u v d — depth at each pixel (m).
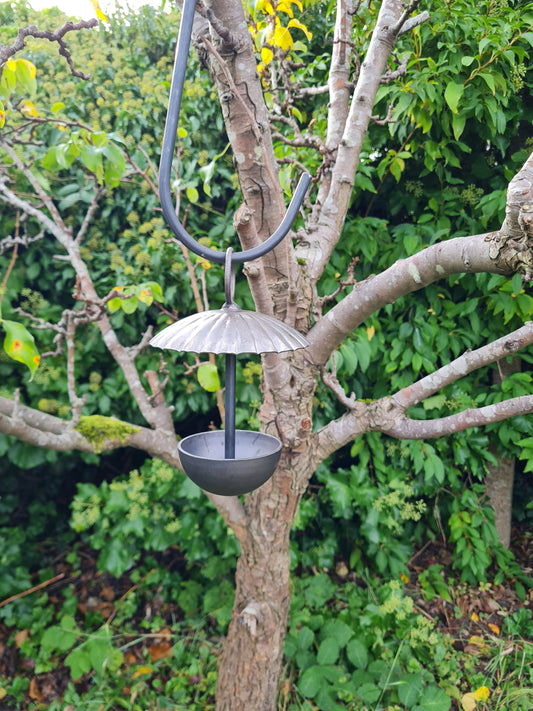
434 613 2.65
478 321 2.46
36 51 2.54
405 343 2.58
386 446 2.85
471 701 2.13
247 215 1.05
